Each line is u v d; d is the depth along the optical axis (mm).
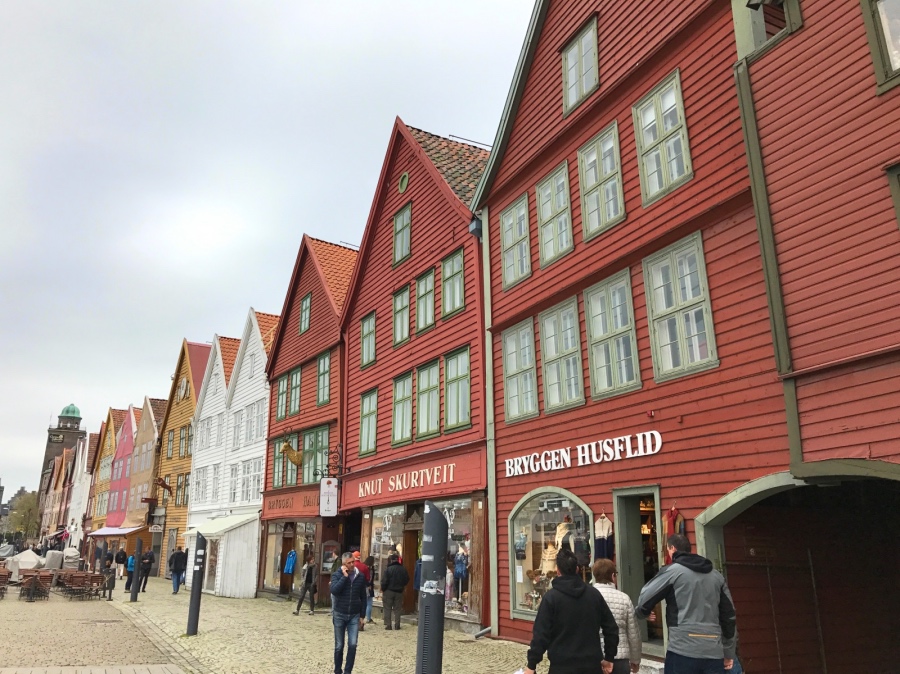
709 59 10617
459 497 16109
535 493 13297
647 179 11672
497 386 15172
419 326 19016
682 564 6137
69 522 81375
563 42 14156
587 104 13242
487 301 15820
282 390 28969
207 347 43406
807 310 8297
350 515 23156
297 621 18094
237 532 27938
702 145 10562
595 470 11938
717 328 9922
